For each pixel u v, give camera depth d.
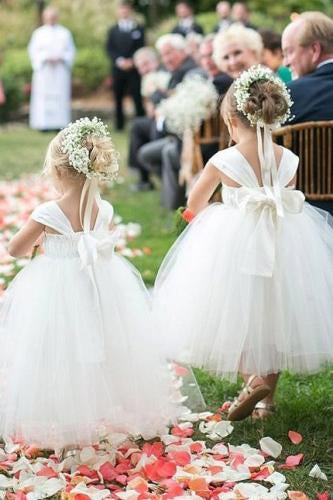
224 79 7.29
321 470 3.58
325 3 21.95
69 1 23.53
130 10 17.09
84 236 3.58
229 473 3.45
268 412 4.10
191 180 7.41
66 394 3.45
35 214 3.60
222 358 3.71
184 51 8.89
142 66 11.19
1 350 3.61
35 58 16.62
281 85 3.85
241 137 3.92
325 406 4.20
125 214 8.86
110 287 3.60
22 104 19.66
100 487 3.38
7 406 3.53
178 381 4.20
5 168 12.20
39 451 3.73
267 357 3.72
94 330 3.50
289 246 3.77
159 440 3.81
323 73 4.63
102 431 3.71
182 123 7.23
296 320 3.71
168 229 8.11
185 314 3.81
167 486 3.31
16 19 23.17
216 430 3.88
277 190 3.77
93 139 3.57
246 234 3.75
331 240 3.97
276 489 3.35
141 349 3.61
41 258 3.66
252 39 5.97
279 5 22.00
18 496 3.29
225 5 15.25
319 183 4.59
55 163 3.61
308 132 4.52
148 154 9.05
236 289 3.71
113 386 3.53
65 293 3.53
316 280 3.79
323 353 3.75
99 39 22.77
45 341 3.49
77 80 21.52
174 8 24.84
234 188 3.83
